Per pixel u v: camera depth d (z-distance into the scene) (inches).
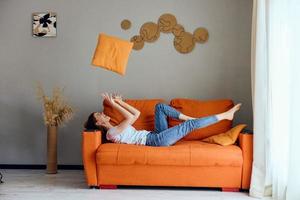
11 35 189.6
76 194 139.8
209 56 184.4
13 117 190.5
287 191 114.9
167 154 140.6
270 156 137.0
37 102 189.6
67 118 178.1
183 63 185.3
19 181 161.3
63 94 188.9
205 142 155.3
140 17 186.1
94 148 146.2
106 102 169.9
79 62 188.4
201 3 184.2
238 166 141.7
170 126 165.5
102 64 155.6
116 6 186.5
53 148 176.7
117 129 152.2
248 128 182.1
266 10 138.4
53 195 138.3
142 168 143.7
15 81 190.2
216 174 142.7
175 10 184.9
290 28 118.2
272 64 135.7
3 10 189.6
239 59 183.3
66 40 188.4
